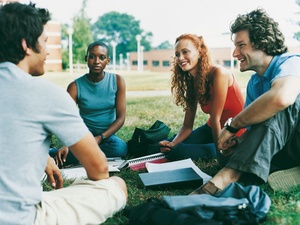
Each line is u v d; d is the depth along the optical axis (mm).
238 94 3510
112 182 2213
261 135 2502
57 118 1855
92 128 3840
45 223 1970
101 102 3787
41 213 1968
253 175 2670
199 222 1887
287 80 2490
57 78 11680
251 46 2775
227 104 3504
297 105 2570
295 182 2713
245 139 2539
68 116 1880
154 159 3525
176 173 2982
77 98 3807
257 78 2971
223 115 3574
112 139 3809
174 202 2127
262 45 2734
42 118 1824
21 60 1895
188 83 3572
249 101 3105
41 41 1923
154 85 10805
